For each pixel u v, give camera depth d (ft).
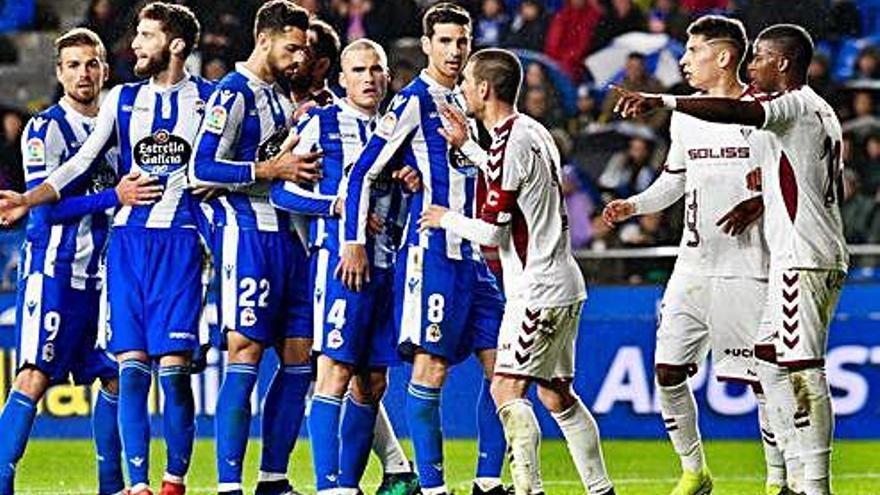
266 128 90.84
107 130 89.86
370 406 92.63
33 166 90.74
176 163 89.86
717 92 90.12
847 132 157.07
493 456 93.81
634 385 131.13
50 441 132.57
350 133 91.50
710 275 91.50
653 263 141.49
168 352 88.79
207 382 131.44
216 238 91.09
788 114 81.76
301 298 92.48
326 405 89.56
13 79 166.09
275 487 93.35
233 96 89.61
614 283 139.44
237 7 157.99
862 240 151.02
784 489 94.63
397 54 160.76
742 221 90.53
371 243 90.48
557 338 82.33
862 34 164.66
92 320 92.84
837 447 127.95
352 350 89.61
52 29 166.71
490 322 91.81
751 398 130.52
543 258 81.66
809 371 83.71
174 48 90.12
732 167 90.63
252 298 90.12
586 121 158.71
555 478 113.50
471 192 89.71
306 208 89.56
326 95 95.71
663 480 112.78
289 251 91.50
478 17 164.76
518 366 82.07
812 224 83.25
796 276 83.35
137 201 88.99
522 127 81.61
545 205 81.56
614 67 161.79
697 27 90.33
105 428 93.81
